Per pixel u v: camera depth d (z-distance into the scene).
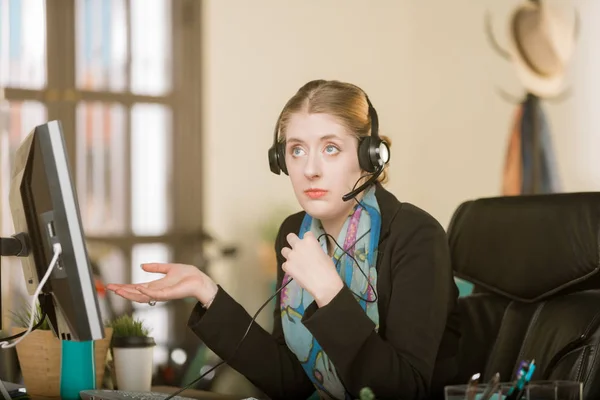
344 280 1.48
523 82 4.91
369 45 4.89
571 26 4.98
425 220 1.46
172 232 4.24
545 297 1.60
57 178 1.09
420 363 1.36
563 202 1.61
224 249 4.30
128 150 4.16
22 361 1.62
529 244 1.63
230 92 4.39
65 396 1.54
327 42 4.73
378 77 4.91
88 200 4.04
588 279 1.56
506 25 4.93
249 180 4.43
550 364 1.48
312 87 1.48
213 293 1.52
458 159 5.00
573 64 4.98
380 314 1.44
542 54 4.92
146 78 4.20
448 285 1.43
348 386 1.33
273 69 4.53
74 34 4.02
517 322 1.62
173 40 4.27
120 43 4.14
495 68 4.94
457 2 5.00
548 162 4.89
